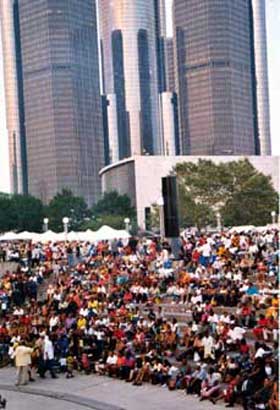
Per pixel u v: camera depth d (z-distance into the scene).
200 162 110.06
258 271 37.38
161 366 27.27
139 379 27.73
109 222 141.25
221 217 106.00
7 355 33.34
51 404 25.39
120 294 37.59
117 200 160.62
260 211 107.38
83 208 161.00
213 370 25.14
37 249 56.28
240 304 31.45
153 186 160.12
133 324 31.69
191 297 35.03
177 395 25.44
